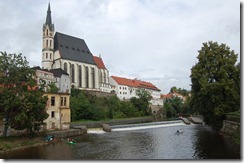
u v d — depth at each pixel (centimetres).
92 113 9962
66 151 4222
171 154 3859
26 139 4894
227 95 5297
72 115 9056
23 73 4859
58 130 6088
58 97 6259
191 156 3631
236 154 3572
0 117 4775
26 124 4728
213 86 5262
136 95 15462
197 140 5216
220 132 5856
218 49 5666
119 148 4531
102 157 3753
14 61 4903
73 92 12244
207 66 5662
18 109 4678
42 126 5781
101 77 16875
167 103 16762
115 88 16900
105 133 7100
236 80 5484
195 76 5722
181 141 5250
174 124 10550
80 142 5266
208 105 5719
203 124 10619
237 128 4506
